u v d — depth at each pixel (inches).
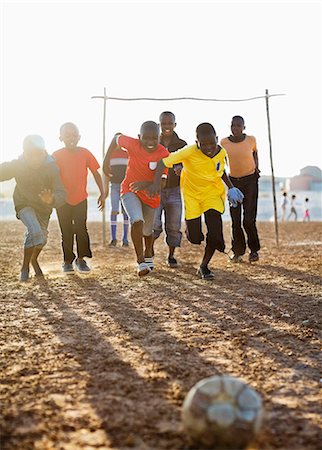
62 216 334.3
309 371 175.0
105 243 523.5
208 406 113.2
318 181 2218.3
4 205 1325.0
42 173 298.4
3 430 131.7
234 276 334.3
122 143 307.9
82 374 168.1
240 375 170.2
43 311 246.4
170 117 346.3
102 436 129.5
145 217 318.3
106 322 228.2
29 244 302.4
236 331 216.5
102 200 339.3
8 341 201.5
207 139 299.9
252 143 375.6
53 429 132.6
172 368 173.8
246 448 113.7
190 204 317.1
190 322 229.6
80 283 311.6
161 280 320.5
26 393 153.3
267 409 145.6
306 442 128.0
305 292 287.4
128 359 182.2
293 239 587.5
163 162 299.9
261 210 1642.5
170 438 128.0
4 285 305.3
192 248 494.6
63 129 326.3
